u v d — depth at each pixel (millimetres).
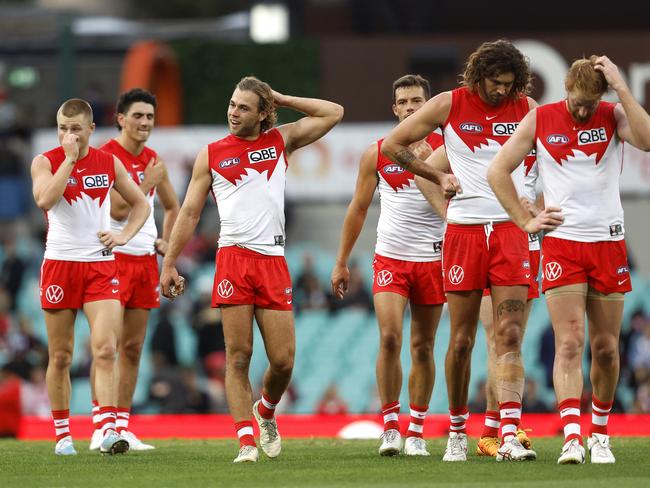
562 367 27766
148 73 80688
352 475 26578
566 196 27844
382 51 85250
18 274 80312
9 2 144125
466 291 29453
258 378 69438
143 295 37125
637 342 62625
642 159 78875
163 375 60094
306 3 94938
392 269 32094
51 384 33594
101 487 25078
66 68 93750
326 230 86438
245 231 29938
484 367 69000
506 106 29375
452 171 29625
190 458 31734
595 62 27266
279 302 30109
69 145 32719
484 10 92312
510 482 24859
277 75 86750
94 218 33656
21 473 28062
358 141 80500
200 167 30375
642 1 90062
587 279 27984
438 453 32469
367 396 71250
